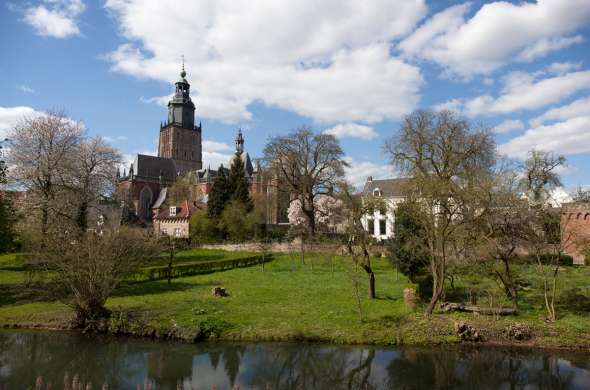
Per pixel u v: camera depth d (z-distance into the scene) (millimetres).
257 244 56906
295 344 20453
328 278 37531
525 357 18859
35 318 23688
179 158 145250
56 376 16562
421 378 16750
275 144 61312
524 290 28281
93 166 49875
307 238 54406
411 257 30797
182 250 56781
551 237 26359
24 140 45438
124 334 21750
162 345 20281
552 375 16953
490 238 25484
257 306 25688
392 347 20078
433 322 22062
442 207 24641
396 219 32188
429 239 23844
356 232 28531
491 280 30312
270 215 88250
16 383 15773
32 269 28922
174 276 39156
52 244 23234
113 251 23672
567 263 38938
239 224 63250
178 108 147625
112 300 27594
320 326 21828
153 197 121875
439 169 43156
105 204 52031
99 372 17031
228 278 38344
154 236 34406
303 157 60906
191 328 21250
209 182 114062
